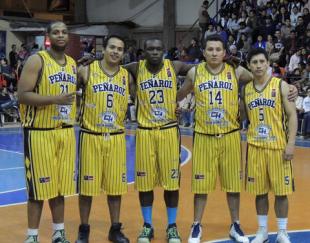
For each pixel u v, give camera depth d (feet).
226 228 18.53
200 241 16.98
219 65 16.72
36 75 15.06
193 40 59.41
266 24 55.93
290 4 56.65
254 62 16.11
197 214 17.04
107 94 16.25
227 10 62.54
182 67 17.25
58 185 15.58
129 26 77.10
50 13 80.23
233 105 16.61
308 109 45.96
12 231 18.20
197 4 70.85
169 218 17.21
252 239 17.24
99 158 16.38
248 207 21.52
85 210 16.84
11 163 33.68
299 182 26.96
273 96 16.05
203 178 16.83
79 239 16.83
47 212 20.66
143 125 16.78
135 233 18.19
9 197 23.59
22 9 78.33
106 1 80.12
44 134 15.25
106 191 16.67
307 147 41.09
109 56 16.20
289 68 50.14
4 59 61.82
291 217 19.88
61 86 15.33
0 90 57.26
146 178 16.89
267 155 16.15
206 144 16.70
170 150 16.76
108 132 16.35
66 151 15.60
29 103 14.96
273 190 16.28
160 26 75.25
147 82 16.63
